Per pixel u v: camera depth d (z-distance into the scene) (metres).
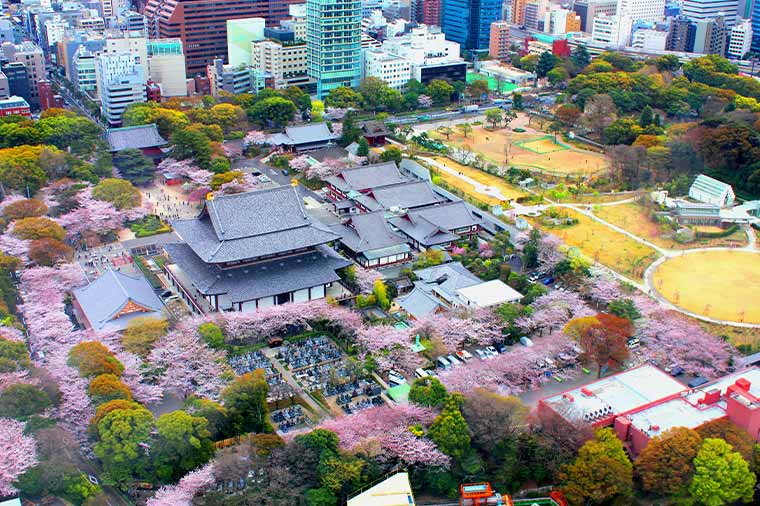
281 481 199.62
